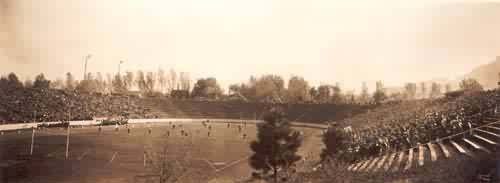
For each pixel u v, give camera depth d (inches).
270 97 2773.1
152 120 2755.9
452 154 734.5
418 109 1828.2
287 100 2723.9
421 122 1184.2
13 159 1190.9
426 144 946.1
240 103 3011.8
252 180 957.8
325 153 985.5
